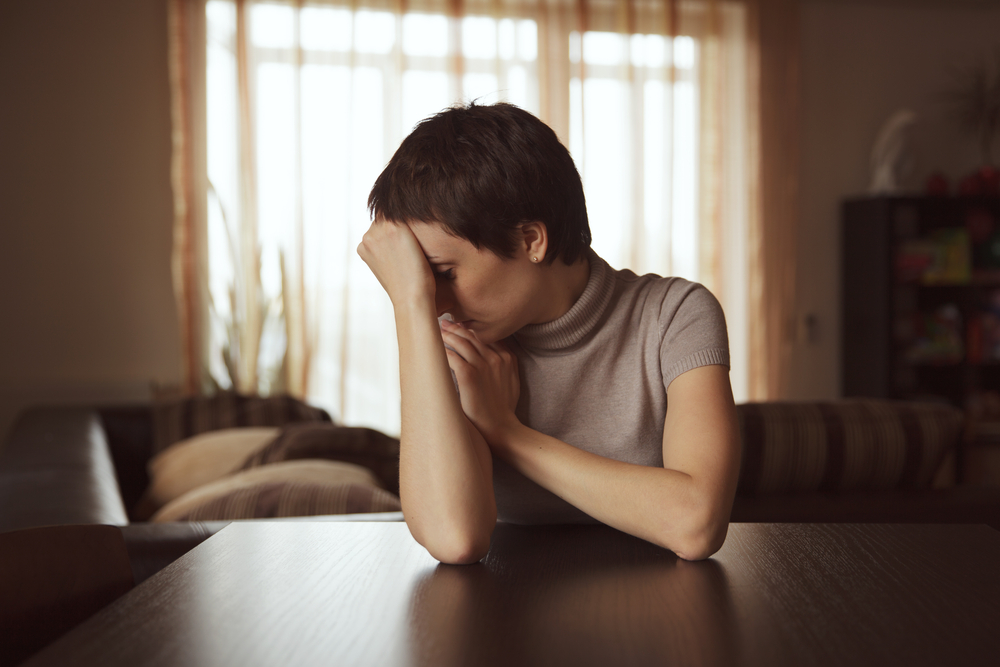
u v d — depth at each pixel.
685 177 4.57
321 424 2.06
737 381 4.62
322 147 4.14
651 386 0.89
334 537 0.76
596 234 4.46
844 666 0.45
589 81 4.45
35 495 1.35
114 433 3.20
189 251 3.96
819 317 4.85
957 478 4.44
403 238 0.78
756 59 4.59
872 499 1.48
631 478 0.74
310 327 4.13
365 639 0.50
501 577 0.64
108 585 0.75
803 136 4.82
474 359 0.83
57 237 3.99
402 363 0.76
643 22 4.46
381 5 4.18
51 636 0.72
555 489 0.79
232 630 0.51
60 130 3.97
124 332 4.06
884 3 4.87
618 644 0.49
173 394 4.11
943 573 0.63
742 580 0.62
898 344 4.56
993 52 5.01
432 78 4.23
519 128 0.77
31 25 3.92
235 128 4.02
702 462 0.74
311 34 4.12
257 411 3.20
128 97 4.02
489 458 0.80
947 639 0.49
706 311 0.87
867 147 4.89
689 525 0.69
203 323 4.00
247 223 4.02
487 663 0.46
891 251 4.48
